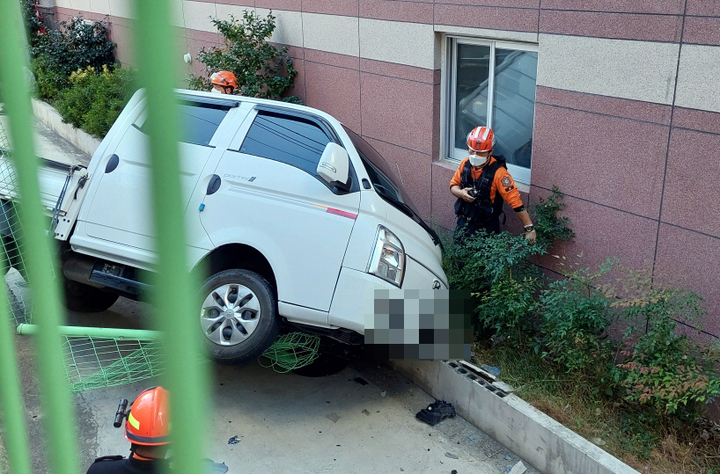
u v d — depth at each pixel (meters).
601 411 4.77
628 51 5.04
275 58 9.16
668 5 4.73
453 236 6.14
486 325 5.53
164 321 0.96
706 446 4.46
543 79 5.76
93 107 11.63
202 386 1.04
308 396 5.40
